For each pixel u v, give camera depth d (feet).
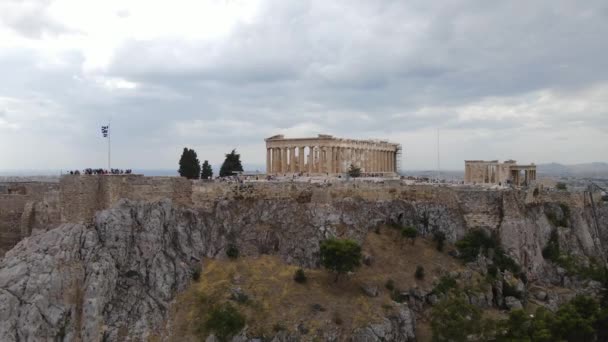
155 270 267.39
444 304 278.26
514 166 520.01
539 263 361.30
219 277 278.46
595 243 414.41
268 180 373.20
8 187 347.15
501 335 250.16
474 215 366.43
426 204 363.15
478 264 328.08
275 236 312.29
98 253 259.60
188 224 300.61
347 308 265.75
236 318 247.29
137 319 246.47
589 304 278.26
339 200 339.77
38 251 250.16
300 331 246.88
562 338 252.62
